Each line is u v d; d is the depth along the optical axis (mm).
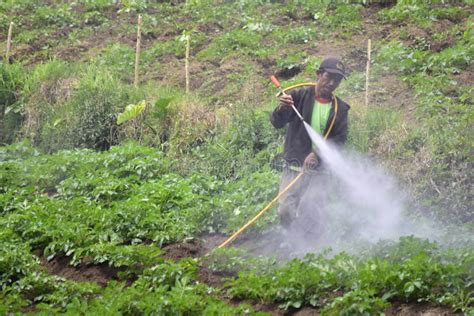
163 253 11406
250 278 9812
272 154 14430
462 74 16562
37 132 17562
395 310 9031
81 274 11125
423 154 13297
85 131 16781
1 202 13438
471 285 9055
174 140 15867
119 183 13664
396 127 14000
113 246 11234
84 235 11719
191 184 13875
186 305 9180
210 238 12414
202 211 12688
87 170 14617
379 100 15977
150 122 16422
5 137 17984
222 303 9133
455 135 13375
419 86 16047
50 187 14781
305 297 9500
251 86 16844
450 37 18250
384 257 9875
